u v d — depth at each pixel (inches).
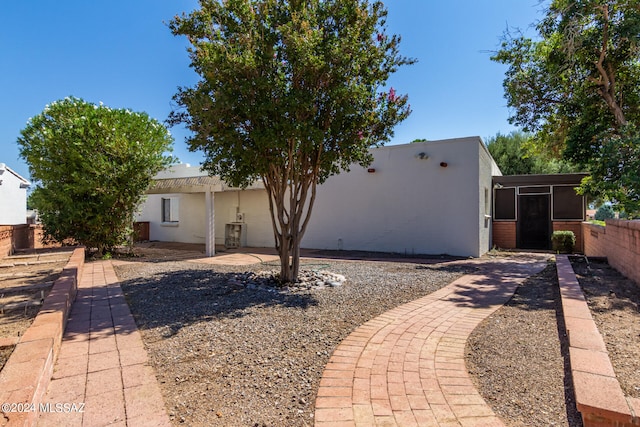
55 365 127.0
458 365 128.3
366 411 100.0
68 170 402.6
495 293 237.0
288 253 263.0
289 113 217.8
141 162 419.2
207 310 196.9
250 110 213.8
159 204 715.4
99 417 95.5
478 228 430.3
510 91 476.1
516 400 103.5
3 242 347.9
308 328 167.6
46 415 95.9
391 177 481.7
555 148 539.5
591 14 366.0
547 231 545.6
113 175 401.7
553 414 95.6
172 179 544.1
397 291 241.0
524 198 560.7
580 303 169.3
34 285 233.6
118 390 110.2
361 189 501.7
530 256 452.4
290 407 102.3
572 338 119.6
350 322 176.9
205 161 267.3
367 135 257.8
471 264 373.7
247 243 589.6
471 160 434.6
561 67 411.2
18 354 106.9
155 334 159.9
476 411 99.0
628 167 302.8
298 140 227.8
